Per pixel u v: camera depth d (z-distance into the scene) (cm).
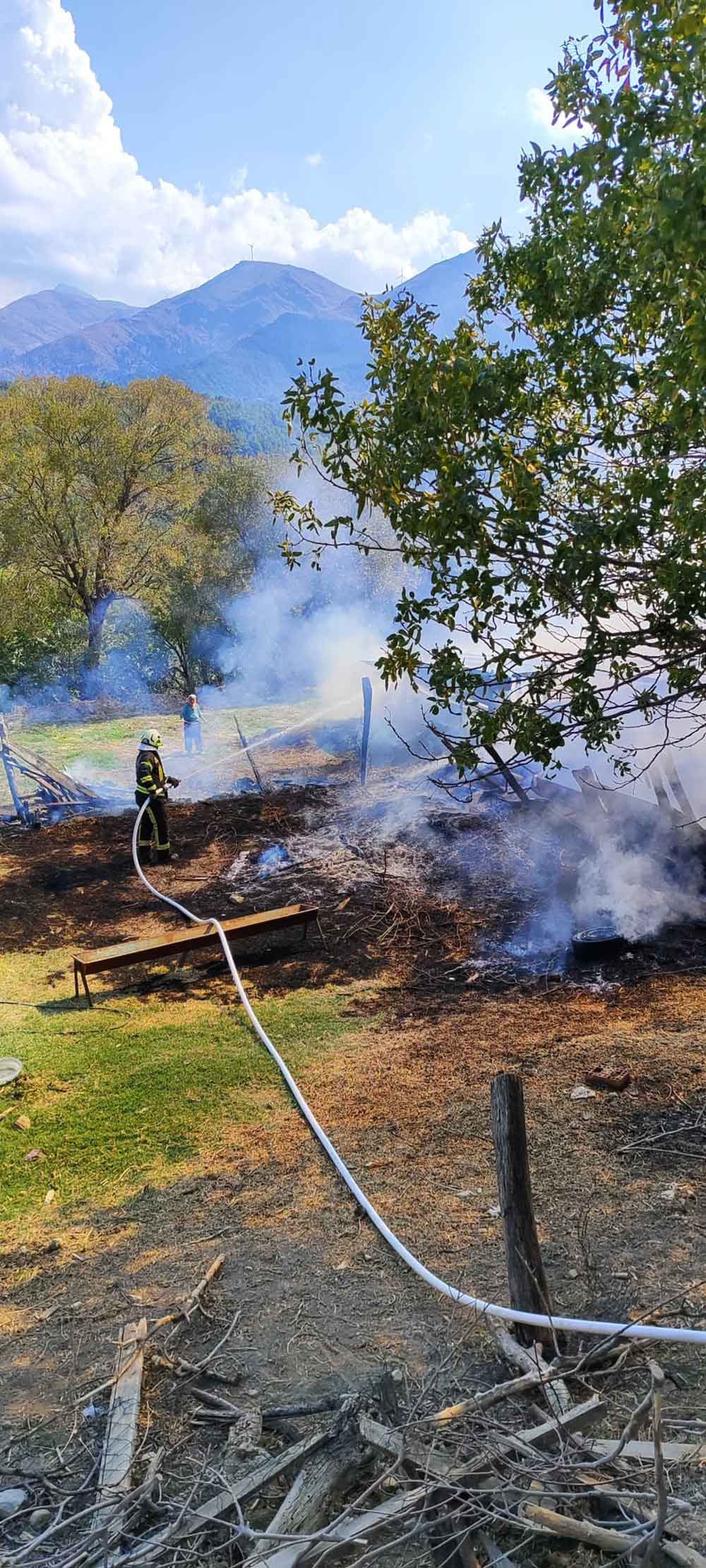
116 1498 356
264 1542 324
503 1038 821
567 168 532
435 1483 332
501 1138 439
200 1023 920
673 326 557
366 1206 588
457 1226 570
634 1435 376
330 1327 486
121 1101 779
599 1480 346
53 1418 434
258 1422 404
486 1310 441
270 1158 676
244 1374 450
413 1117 709
